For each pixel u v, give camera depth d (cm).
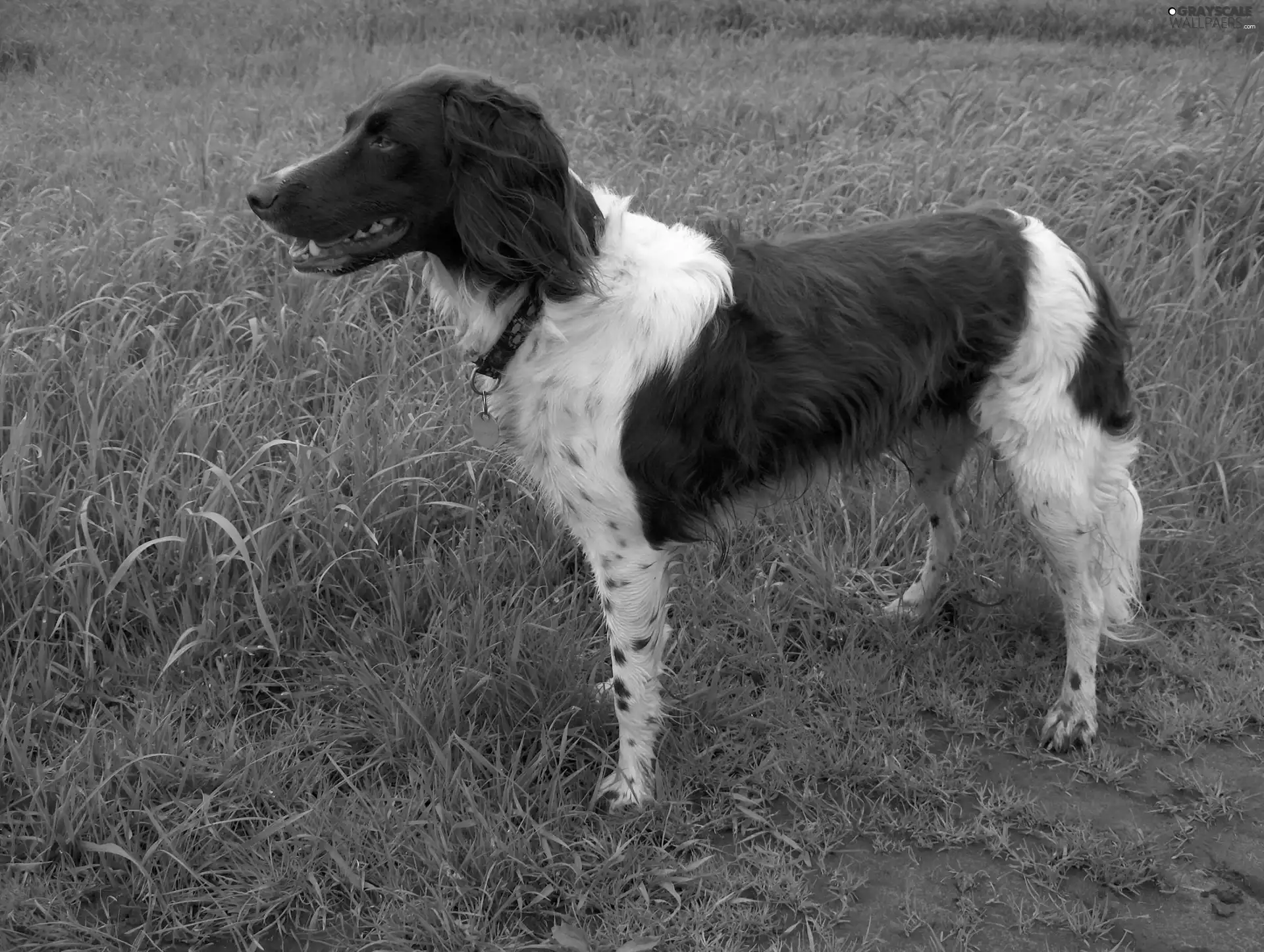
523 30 636
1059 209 312
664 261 211
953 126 370
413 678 226
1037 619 244
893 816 217
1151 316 286
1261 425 277
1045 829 216
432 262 214
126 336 259
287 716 227
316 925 204
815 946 203
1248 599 248
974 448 237
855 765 221
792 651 242
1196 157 323
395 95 206
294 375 265
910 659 239
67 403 248
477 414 237
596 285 207
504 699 225
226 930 203
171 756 216
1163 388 276
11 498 231
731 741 226
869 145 361
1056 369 219
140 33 609
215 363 265
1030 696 233
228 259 282
